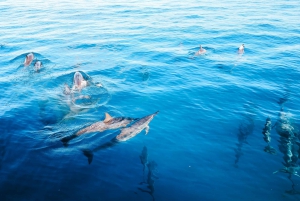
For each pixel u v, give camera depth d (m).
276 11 35.94
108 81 15.21
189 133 10.91
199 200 7.95
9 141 10.02
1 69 16.78
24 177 8.41
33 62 17.80
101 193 7.99
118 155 9.61
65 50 20.70
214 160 9.55
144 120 11.17
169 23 29.56
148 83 14.99
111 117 11.16
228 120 11.77
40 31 26.06
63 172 8.71
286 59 18.91
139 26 28.33
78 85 14.24
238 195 8.16
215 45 21.97
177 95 13.73
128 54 19.77
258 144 10.36
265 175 8.93
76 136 10.47
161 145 10.20
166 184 8.47
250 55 19.69
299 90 14.54
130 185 8.34
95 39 23.64
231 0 46.09
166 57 19.09
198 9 37.62
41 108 12.41
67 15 33.62
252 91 14.34
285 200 8.00
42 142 10.08
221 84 15.05
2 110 12.05
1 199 7.59
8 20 30.47
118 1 45.31
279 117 11.98
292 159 9.62
